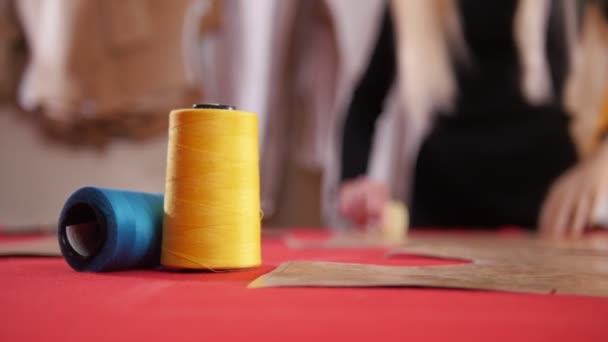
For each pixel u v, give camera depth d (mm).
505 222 3264
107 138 3316
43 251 1177
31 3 3164
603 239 2176
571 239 2170
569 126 3244
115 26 3176
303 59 3422
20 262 1073
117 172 3336
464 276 784
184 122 911
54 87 3139
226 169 906
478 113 3318
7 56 3213
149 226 944
